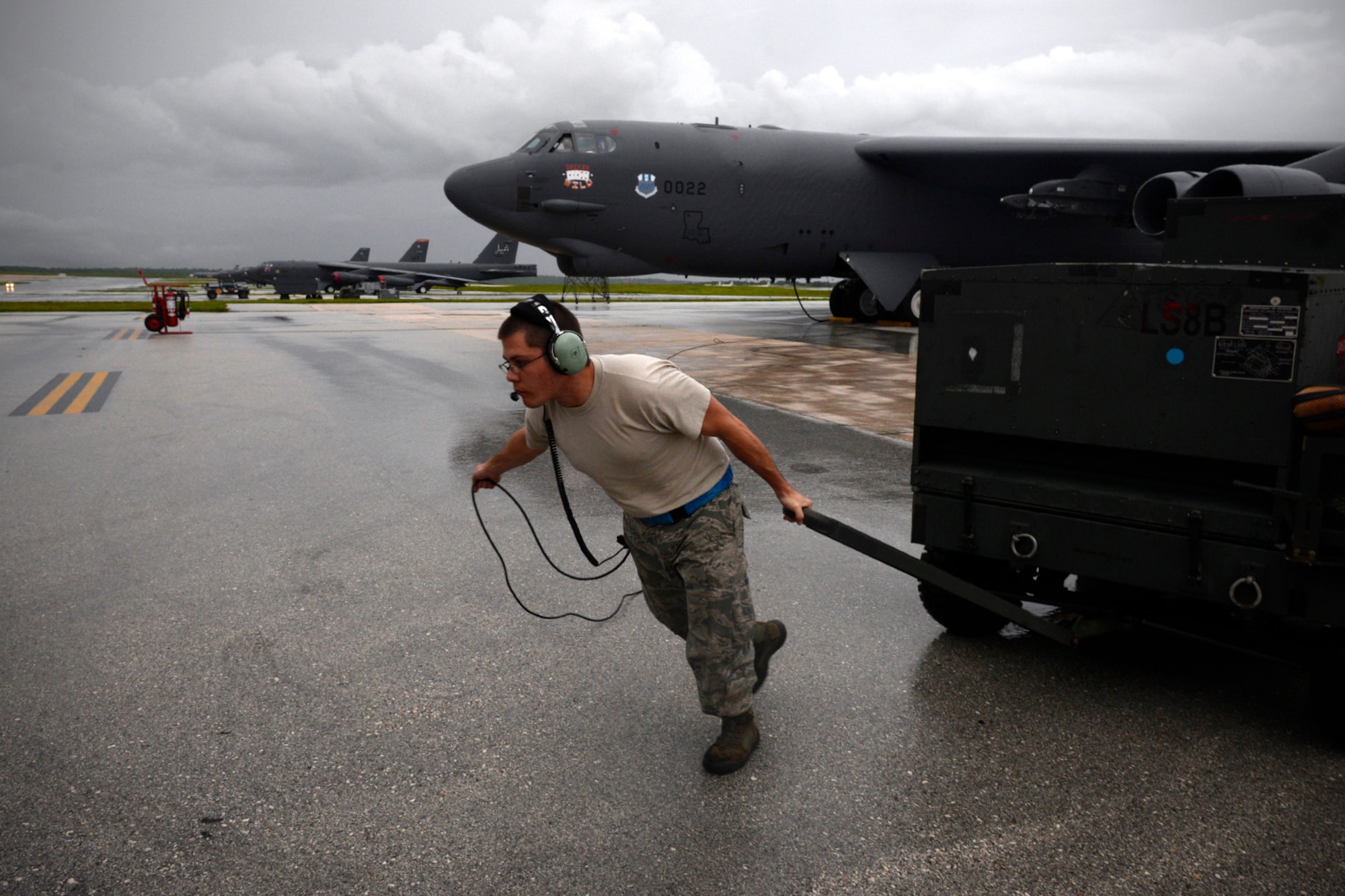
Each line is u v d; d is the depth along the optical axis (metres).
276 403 9.27
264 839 2.21
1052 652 3.34
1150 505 2.72
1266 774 2.51
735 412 8.63
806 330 20.16
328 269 58.59
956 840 2.21
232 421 8.20
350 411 8.78
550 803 2.38
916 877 2.08
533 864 2.13
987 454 3.12
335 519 5.05
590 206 16.80
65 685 3.03
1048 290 2.82
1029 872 2.09
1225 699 2.96
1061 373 2.82
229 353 14.59
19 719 2.79
